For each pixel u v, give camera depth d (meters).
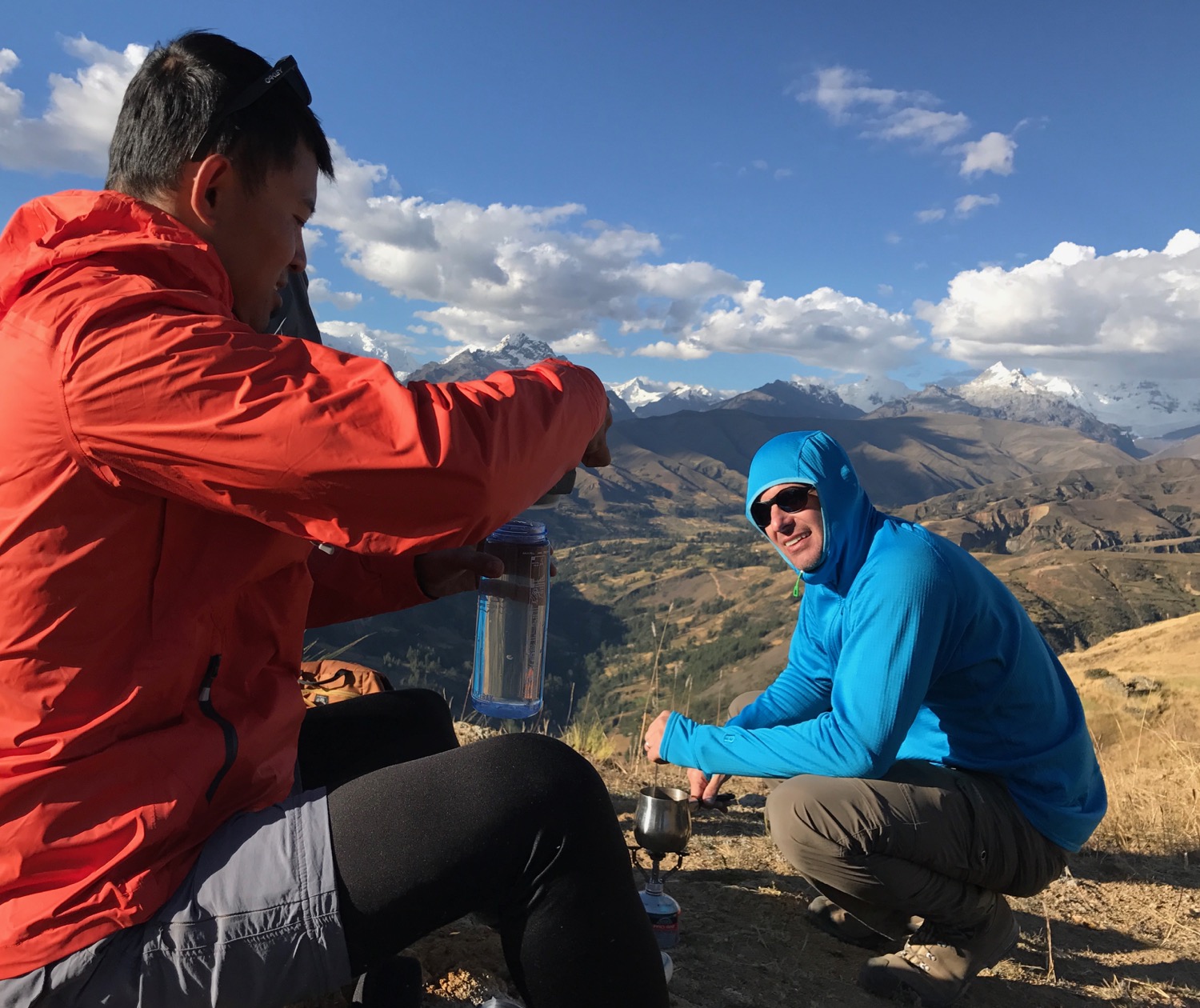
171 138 1.13
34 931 0.95
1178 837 4.22
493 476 1.01
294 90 1.19
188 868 1.05
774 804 2.37
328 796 1.12
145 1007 0.99
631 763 4.69
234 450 0.94
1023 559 170.75
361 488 0.97
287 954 1.03
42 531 0.95
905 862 2.23
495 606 1.71
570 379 1.20
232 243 1.19
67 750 0.97
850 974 2.46
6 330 0.98
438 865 1.05
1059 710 2.40
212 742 1.06
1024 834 2.29
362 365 1.03
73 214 1.05
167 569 1.02
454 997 1.80
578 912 1.08
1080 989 2.58
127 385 0.93
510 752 1.12
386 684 2.76
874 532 2.38
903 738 2.18
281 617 1.18
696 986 2.21
